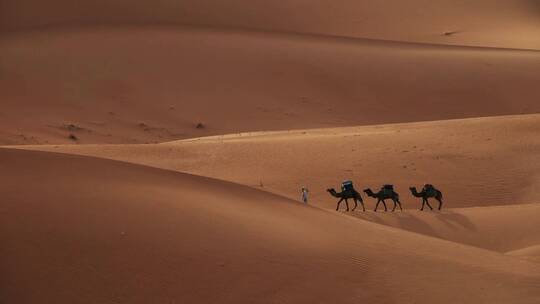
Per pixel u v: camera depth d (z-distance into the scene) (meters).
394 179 94.38
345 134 118.62
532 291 39.12
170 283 30.19
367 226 48.94
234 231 36.25
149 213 35.06
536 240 65.19
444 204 87.75
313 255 37.00
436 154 102.62
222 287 31.20
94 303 27.42
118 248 31.06
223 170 99.62
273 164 100.69
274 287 32.56
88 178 37.34
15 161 37.59
